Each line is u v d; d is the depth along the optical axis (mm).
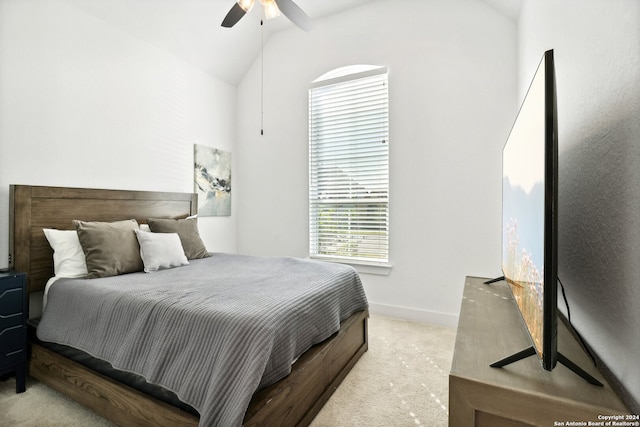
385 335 2635
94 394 1526
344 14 3328
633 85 788
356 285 2266
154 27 2924
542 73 883
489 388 829
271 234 3816
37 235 2170
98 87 2613
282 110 3723
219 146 3814
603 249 952
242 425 1079
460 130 2805
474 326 1254
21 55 2166
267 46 3814
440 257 2898
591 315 1034
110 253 2133
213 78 3732
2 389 1828
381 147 3176
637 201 761
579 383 830
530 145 1040
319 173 3525
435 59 2896
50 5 2307
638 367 744
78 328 1668
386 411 1639
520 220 1219
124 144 2812
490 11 2688
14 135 2139
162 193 3064
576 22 1220
